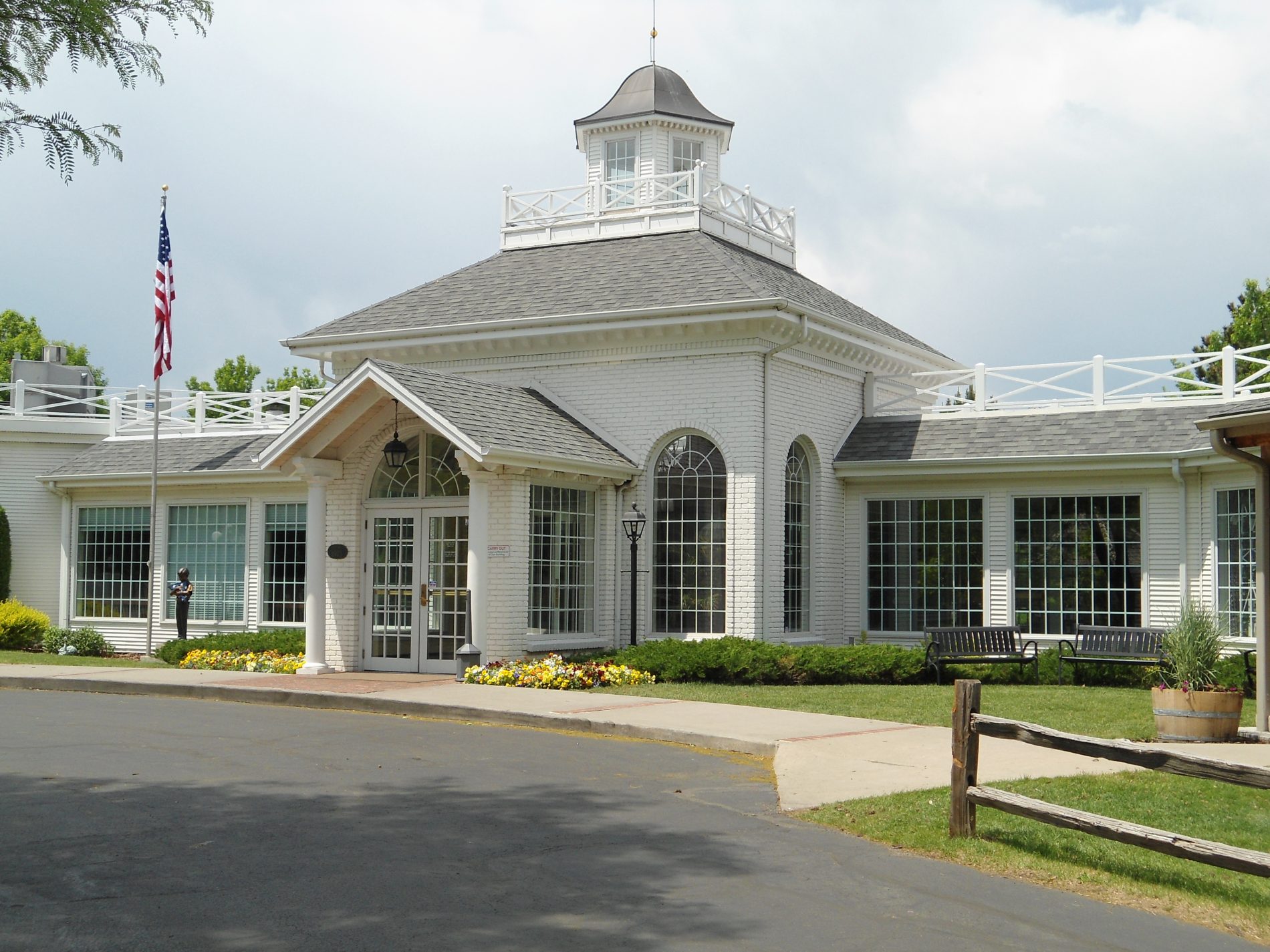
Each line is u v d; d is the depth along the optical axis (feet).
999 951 21.34
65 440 96.37
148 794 34.04
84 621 91.91
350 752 41.60
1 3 25.44
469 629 63.05
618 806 32.86
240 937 21.33
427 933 21.66
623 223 84.12
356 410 66.95
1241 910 23.81
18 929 21.68
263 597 85.46
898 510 75.82
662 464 72.08
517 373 76.13
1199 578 66.39
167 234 86.02
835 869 26.50
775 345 70.08
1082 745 26.04
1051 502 71.20
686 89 93.91
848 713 49.90
